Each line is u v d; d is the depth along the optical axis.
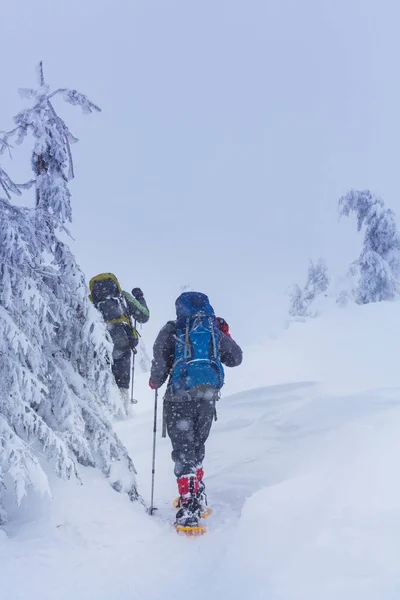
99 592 3.37
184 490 4.48
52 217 4.81
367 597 2.65
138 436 7.22
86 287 4.92
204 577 3.50
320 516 3.55
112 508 4.34
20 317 4.22
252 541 3.53
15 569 3.51
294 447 5.48
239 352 5.12
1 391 4.10
